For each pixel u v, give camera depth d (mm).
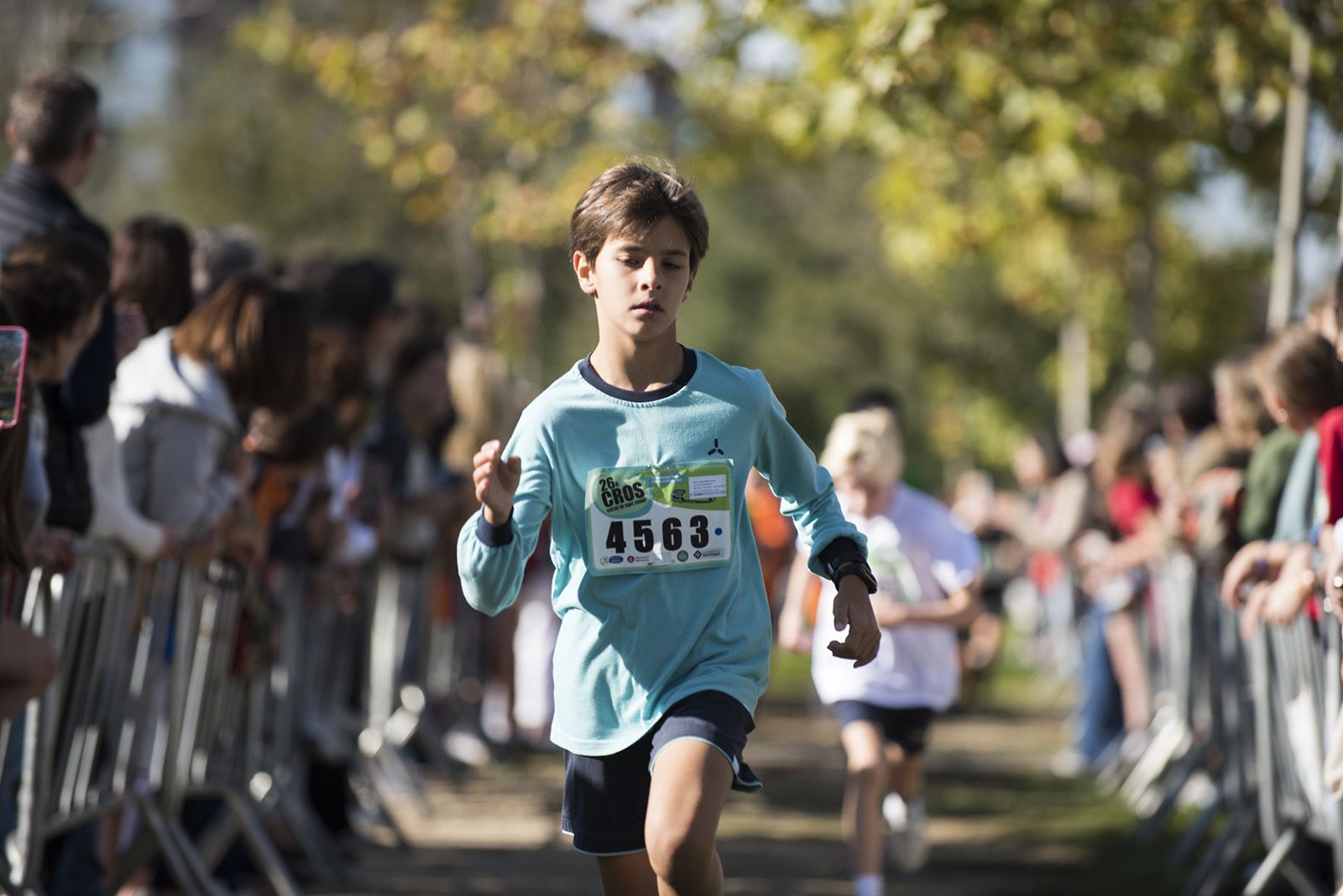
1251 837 23109
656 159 12906
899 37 24688
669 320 12281
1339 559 13992
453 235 76062
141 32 70875
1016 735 45469
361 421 23406
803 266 125312
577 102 48219
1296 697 18156
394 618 30734
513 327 63062
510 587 11945
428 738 34000
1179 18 27766
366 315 27016
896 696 21453
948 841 28266
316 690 25266
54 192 17859
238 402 18281
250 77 83188
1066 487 39375
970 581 21422
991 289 112688
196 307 20047
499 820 29359
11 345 12250
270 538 22469
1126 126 35438
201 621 19219
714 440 12430
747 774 12430
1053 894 23578
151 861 19328
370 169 81750
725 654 12375
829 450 21781
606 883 12898
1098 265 61062
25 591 14680
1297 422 17000
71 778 16234
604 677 12375
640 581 12289
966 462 132250
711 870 11648
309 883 23266
